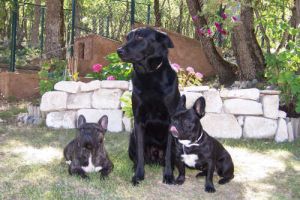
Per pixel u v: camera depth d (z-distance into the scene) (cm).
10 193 207
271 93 346
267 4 479
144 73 228
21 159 269
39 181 225
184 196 214
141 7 1130
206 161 220
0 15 643
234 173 255
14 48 558
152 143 251
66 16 1068
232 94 347
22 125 379
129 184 227
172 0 1181
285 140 339
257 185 235
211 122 348
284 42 448
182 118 211
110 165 237
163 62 231
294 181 242
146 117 237
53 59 516
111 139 331
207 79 563
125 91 367
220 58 501
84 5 1210
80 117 233
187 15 1087
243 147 315
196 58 587
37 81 534
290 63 363
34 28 1028
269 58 365
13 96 521
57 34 630
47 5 630
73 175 232
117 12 1102
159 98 230
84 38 606
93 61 581
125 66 417
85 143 222
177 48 579
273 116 343
